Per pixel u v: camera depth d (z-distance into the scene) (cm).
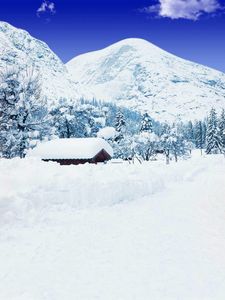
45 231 934
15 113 4003
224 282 642
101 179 1380
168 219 1067
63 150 3709
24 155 4056
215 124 9156
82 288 623
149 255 774
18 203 1039
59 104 6256
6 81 4084
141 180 1505
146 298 587
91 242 856
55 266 716
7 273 682
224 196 1357
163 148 6562
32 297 587
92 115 6550
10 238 875
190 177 1870
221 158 2497
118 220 1055
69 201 1166
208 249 808
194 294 599
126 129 7081
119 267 711
